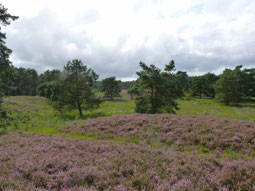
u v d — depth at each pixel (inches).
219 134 329.7
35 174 158.4
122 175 160.7
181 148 289.3
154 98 824.9
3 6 525.0
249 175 153.8
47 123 608.7
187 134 343.6
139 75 839.1
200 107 1673.2
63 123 583.2
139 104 831.1
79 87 881.5
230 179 149.0
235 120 438.0
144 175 154.8
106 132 423.2
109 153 233.3
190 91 3302.2
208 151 271.1
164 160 204.1
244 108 1534.2
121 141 352.2
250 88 2251.5
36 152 239.3
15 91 3026.6
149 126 431.5
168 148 288.0
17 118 708.0
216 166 182.5
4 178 149.9
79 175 155.3
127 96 3449.8
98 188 138.1
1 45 564.7
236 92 1812.3
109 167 178.9
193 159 207.9
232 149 267.1
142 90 846.5
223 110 1421.0
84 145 282.0
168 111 794.2
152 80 764.6
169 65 820.6
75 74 890.7
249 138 291.7
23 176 158.9
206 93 3080.7
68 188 136.9
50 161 193.8
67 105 896.9
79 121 576.4
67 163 190.2
